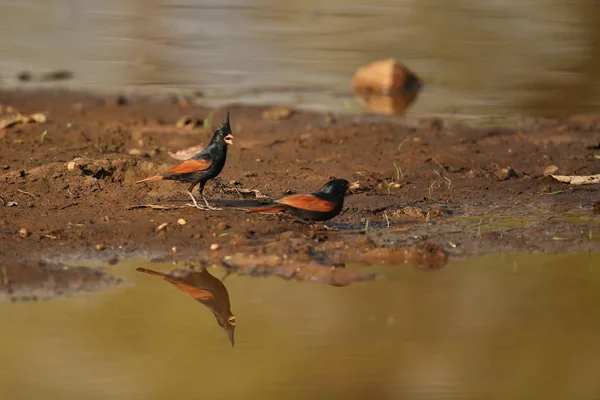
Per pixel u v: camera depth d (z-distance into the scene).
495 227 12.17
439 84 22.36
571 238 11.80
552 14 31.23
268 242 11.47
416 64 24.39
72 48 26.00
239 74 23.27
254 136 17.23
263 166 15.01
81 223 11.91
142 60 24.69
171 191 13.20
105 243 11.36
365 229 12.03
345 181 11.47
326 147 16.41
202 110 19.45
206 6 32.66
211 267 10.84
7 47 25.81
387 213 12.67
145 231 11.73
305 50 26.16
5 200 12.62
